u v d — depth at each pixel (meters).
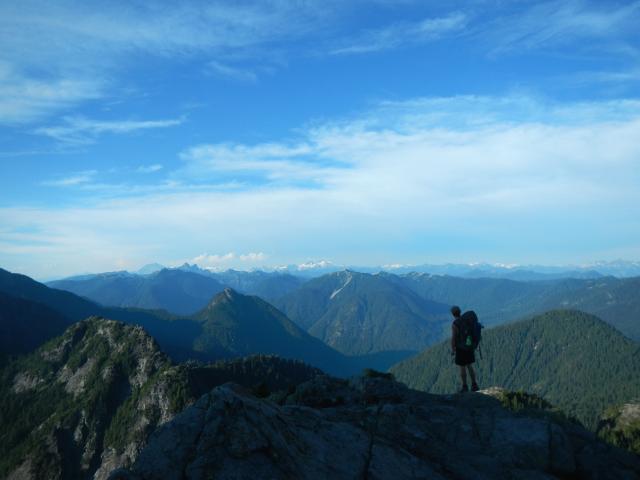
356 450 14.96
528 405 21.56
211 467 11.62
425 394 22.94
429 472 15.08
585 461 17.67
